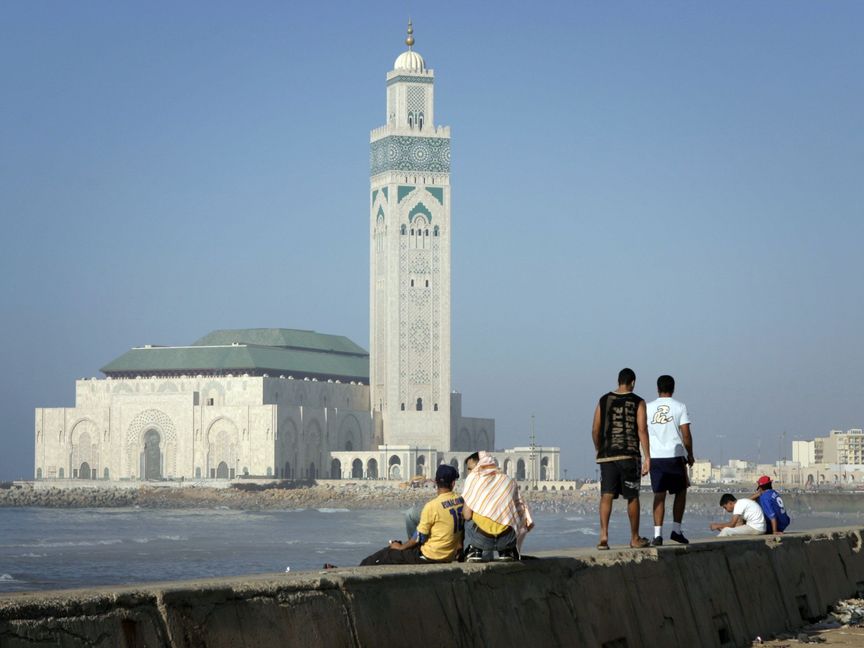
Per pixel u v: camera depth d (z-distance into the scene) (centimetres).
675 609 2489
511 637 1977
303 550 11556
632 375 2561
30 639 1302
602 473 2541
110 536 14650
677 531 2866
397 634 1753
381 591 1767
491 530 2103
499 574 2022
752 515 3638
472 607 1925
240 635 1520
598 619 2214
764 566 3036
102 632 1372
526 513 2172
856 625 3155
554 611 2103
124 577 8638
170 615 1449
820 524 18350
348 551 11412
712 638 2609
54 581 8288
